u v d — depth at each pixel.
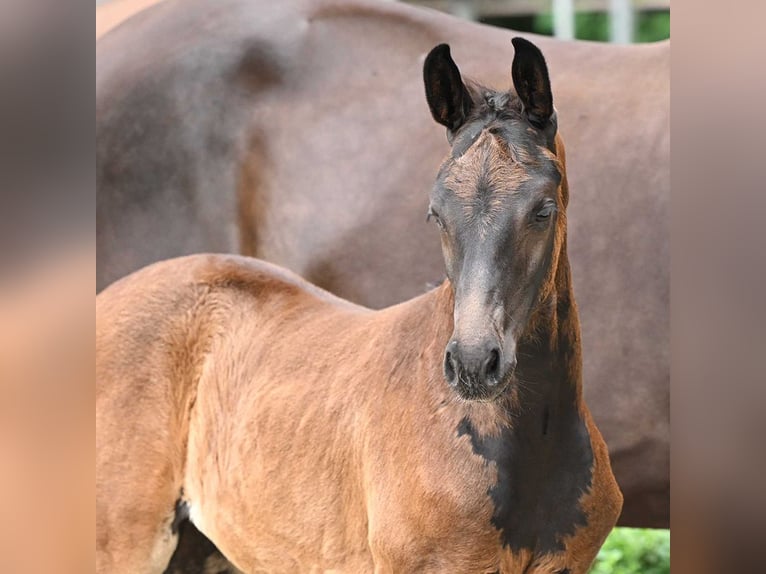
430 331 5.40
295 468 5.89
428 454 5.18
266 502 6.02
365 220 7.53
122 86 7.94
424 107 7.65
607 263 6.98
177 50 7.96
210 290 6.68
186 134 7.84
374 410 5.52
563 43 7.71
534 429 5.19
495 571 5.20
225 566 6.92
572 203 7.06
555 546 5.33
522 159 4.87
